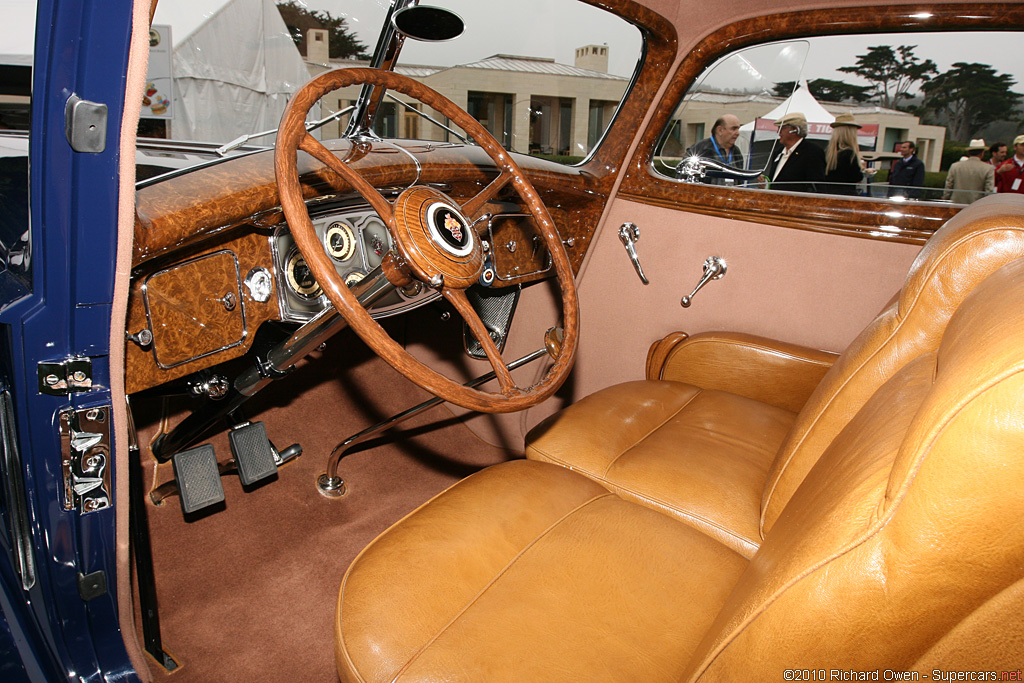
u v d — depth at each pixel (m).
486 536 0.97
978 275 0.86
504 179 1.28
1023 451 0.41
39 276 0.74
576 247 2.15
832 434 1.02
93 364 0.82
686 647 0.82
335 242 1.35
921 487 0.46
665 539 1.03
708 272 1.90
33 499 0.86
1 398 0.89
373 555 0.93
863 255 1.68
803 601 0.52
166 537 1.70
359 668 0.78
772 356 1.69
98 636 1.02
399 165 1.36
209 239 1.14
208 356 1.21
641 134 1.97
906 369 0.84
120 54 0.66
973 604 0.46
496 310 1.97
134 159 0.71
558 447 1.37
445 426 2.37
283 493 1.92
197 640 1.42
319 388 2.36
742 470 1.32
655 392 1.67
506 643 0.80
